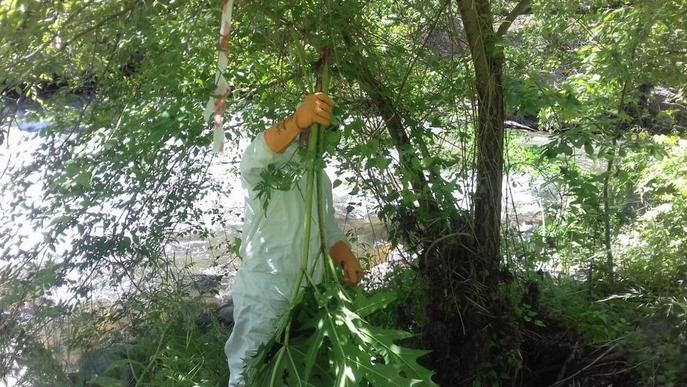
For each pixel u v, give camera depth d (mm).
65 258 3910
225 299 5375
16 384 3652
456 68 3562
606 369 3574
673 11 3453
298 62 3549
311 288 2953
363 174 4758
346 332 2760
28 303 4219
